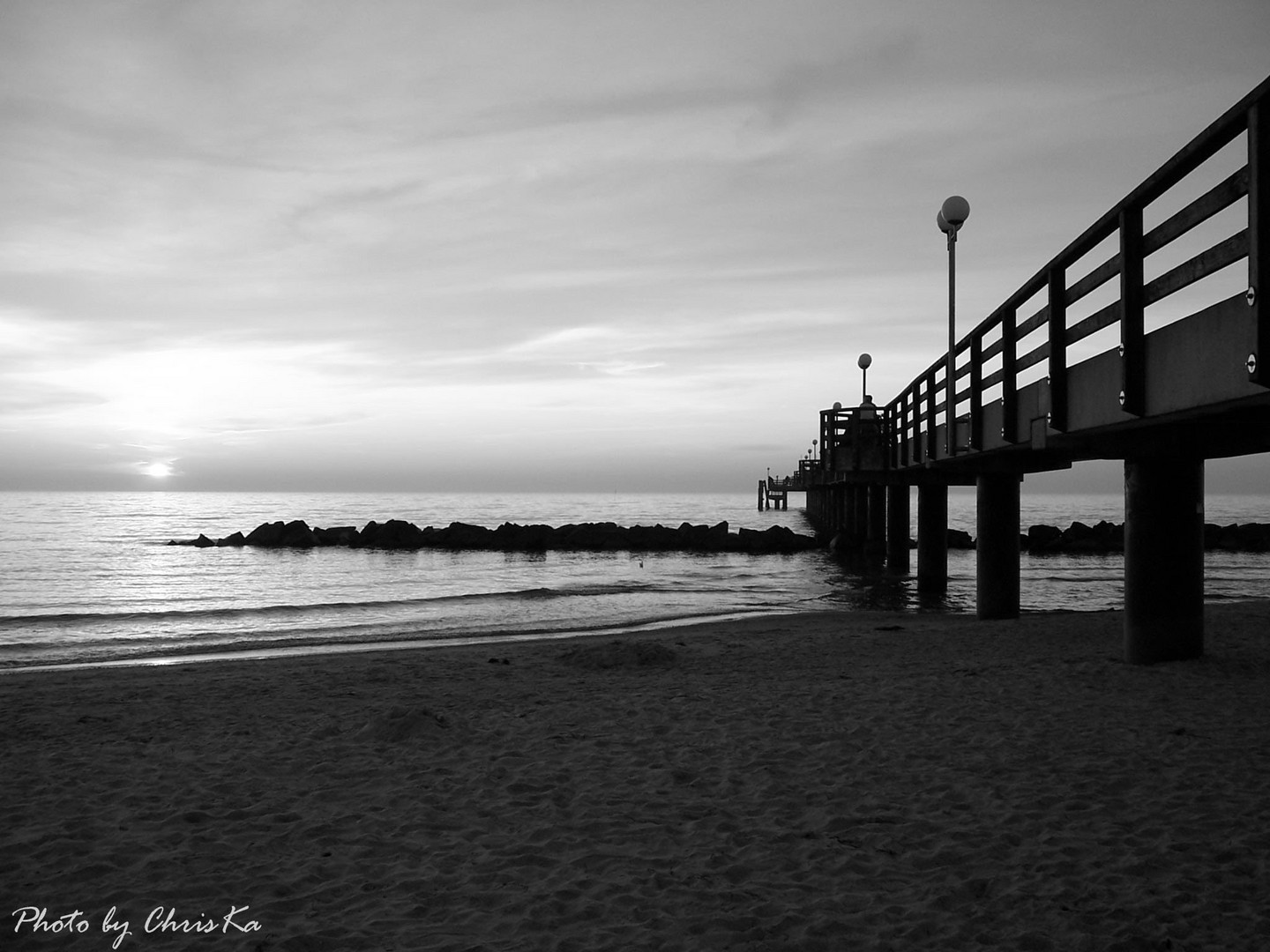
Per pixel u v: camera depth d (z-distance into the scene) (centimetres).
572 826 518
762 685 934
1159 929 372
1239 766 581
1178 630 905
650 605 2228
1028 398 998
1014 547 1517
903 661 1070
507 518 10319
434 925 397
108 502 17038
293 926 397
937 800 544
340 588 2938
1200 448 848
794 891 423
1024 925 383
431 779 614
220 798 582
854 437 2423
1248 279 522
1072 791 548
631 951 370
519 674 1061
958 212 1309
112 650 1557
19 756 693
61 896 433
